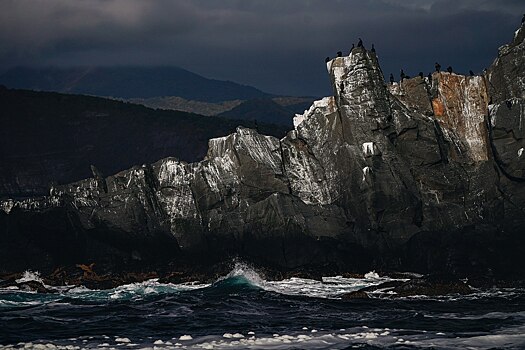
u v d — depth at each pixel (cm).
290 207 6369
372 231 6350
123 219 6369
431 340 3394
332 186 6756
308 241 6172
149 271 5853
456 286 4975
